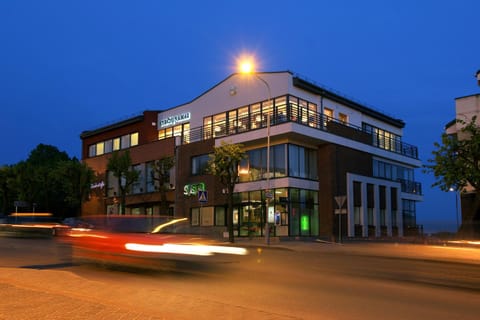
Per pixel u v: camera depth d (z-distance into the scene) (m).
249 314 7.41
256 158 36.19
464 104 30.09
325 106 39.03
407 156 46.22
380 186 41.44
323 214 35.75
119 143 50.22
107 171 50.03
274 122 35.09
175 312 7.48
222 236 33.69
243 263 15.57
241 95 38.50
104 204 49.44
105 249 15.02
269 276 12.58
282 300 9.20
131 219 15.78
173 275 12.38
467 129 22.78
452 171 21.84
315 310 8.33
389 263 17.08
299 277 12.55
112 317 6.60
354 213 37.53
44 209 50.75
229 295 9.63
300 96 36.59
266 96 36.75
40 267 13.88
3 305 7.39
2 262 15.36
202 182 38.41
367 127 44.34
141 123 47.44
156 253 14.64
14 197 52.53
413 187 48.31
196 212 39.00
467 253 21.88
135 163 46.03
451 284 11.72
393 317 7.85
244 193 36.12
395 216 43.00
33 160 59.66
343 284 11.42
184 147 40.62
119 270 13.23
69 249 20.53
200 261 15.23
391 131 47.97
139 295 8.76
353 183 37.69
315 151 37.22
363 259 18.61
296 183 34.09
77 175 44.94
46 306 7.32
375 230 39.41
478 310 8.47
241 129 37.78
